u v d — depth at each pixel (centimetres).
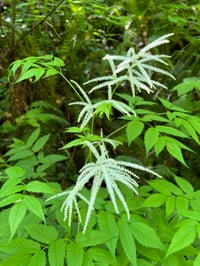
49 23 418
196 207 155
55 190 172
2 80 369
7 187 137
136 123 175
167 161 315
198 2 407
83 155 318
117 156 305
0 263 132
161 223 165
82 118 340
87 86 361
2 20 384
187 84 218
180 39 416
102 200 163
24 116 342
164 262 147
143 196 196
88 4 427
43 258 132
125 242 137
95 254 137
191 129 176
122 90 359
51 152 329
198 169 306
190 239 127
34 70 168
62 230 176
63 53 376
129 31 407
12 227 120
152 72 361
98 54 379
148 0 381
